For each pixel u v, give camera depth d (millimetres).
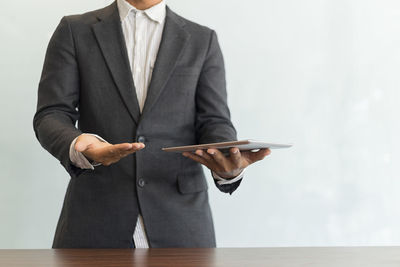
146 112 1577
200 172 1645
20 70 2873
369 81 3176
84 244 1518
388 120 3193
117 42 1637
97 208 1536
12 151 2857
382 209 3182
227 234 3012
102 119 1596
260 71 3062
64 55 1635
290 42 3094
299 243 3090
